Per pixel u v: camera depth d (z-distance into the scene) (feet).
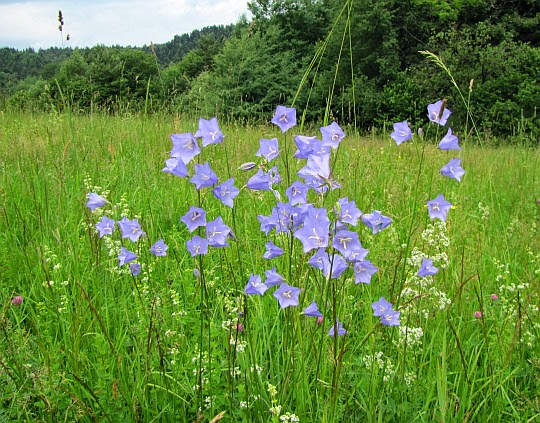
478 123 83.51
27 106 35.37
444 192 20.93
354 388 9.31
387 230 14.65
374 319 10.91
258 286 8.32
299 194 8.51
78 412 8.08
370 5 105.40
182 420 8.89
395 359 10.29
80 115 31.63
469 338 10.99
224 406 9.01
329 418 7.93
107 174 19.45
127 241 13.30
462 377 9.92
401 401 9.43
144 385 9.03
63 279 12.08
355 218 7.64
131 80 72.13
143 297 11.12
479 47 93.45
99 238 12.11
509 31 104.22
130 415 8.79
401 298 10.89
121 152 22.33
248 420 8.19
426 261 9.69
